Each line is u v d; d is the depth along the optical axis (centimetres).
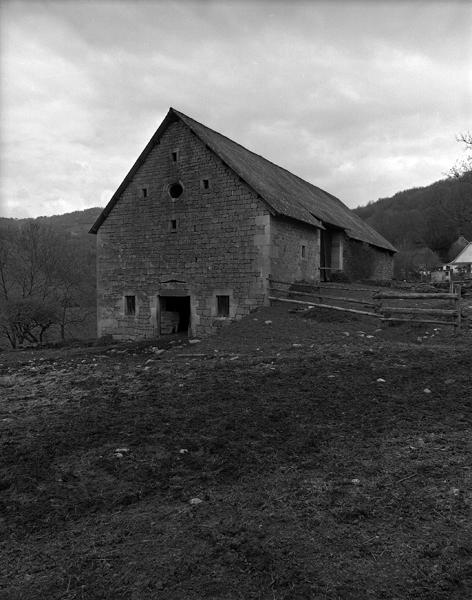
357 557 351
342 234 2417
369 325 1336
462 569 331
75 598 317
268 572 336
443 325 1250
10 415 751
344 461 520
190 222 1786
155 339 1748
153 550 368
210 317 1736
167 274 1838
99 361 1281
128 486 480
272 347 1169
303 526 395
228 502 441
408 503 423
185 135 1803
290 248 1788
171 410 725
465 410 658
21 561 361
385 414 660
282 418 666
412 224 7956
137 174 1914
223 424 647
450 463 496
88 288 3628
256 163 2167
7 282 3309
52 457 559
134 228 1920
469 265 5256
